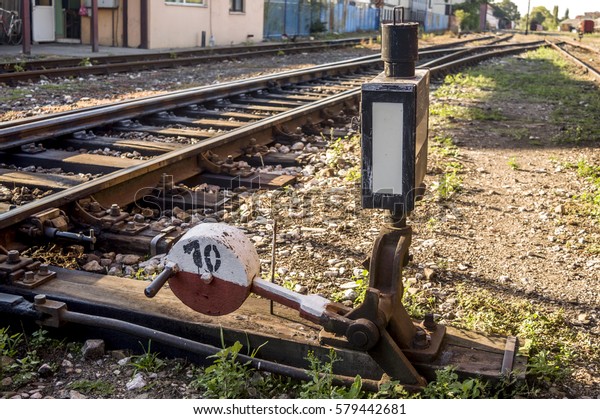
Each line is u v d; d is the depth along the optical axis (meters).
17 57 19.52
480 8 93.69
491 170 8.44
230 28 32.09
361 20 54.66
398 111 3.12
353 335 3.19
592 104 15.17
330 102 11.53
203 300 3.26
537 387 3.53
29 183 6.27
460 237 5.82
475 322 4.13
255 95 13.61
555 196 7.27
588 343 4.07
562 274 5.10
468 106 14.42
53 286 4.02
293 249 5.31
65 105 11.88
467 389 3.21
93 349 3.70
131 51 24.56
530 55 32.97
